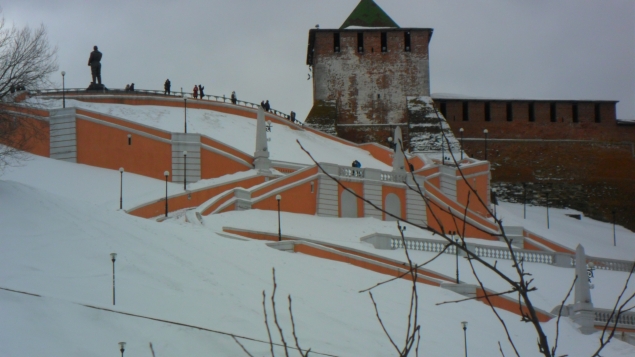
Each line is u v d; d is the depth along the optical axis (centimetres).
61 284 3002
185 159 6381
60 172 6431
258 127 6919
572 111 10569
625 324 4253
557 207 9844
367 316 3503
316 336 3086
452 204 6844
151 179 6594
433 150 9944
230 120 8462
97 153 6719
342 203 6378
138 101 8350
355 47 10738
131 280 3164
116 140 6719
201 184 6494
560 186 10000
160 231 3822
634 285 5475
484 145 10381
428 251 5431
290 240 4703
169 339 2750
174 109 8400
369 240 5359
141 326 2788
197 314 2997
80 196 5900
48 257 3206
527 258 5653
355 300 3697
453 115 10500
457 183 7656
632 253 8119
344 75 10681
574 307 4247
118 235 3559
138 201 5834
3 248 3203
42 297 2789
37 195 3672
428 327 3581
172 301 3053
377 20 11069
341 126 10525
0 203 3516
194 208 5819
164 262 3428
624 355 3894
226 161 6762
